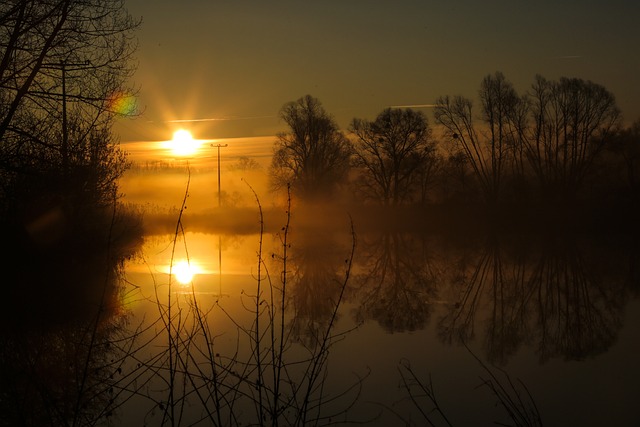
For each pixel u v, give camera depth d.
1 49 14.93
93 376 8.61
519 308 15.69
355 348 11.12
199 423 7.21
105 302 14.63
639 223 45.62
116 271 19.58
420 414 7.86
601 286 19.39
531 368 10.17
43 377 8.19
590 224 46.12
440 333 12.54
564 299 17.09
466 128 50.47
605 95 47.84
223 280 18.97
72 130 17.95
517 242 36.12
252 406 7.81
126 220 27.14
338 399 8.32
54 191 17.66
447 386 9.07
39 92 15.28
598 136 48.09
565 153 48.72
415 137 54.22
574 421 7.82
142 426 7.04
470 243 35.56
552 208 48.09
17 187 16.69
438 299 16.91
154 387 8.40
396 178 54.62
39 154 16.52
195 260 25.06
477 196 52.59
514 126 49.56
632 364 10.47
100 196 20.97
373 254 28.88
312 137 54.78
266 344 10.57
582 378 9.64
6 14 14.42
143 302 14.81
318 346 10.93
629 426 7.66
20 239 17.33
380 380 9.23
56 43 15.17
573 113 48.16
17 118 15.49
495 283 20.00
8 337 10.74
